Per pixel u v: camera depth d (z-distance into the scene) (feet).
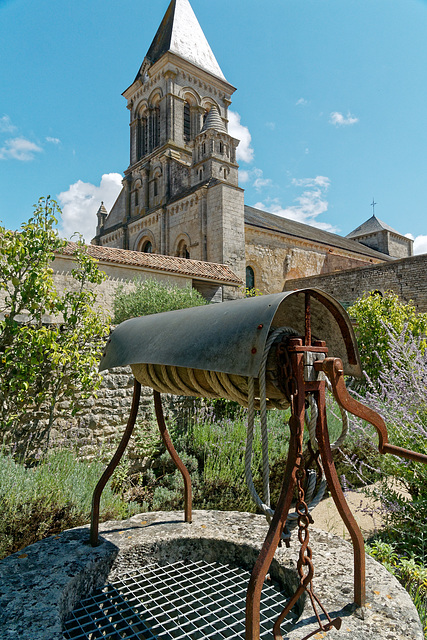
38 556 7.88
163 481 17.71
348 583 6.81
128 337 8.05
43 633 5.65
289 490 5.11
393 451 6.35
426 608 8.09
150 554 8.53
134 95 100.53
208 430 19.88
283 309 7.18
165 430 9.73
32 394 16.34
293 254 84.53
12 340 16.34
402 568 9.29
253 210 95.55
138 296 37.27
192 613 7.55
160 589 7.53
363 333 31.09
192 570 8.24
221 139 67.77
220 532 9.02
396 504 12.26
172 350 6.22
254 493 5.28
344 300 74.02
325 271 91.97
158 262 48.93
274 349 5.61
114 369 18.75
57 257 39.34
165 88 88.94
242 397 6.70
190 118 92.79
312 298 6.43
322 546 8.30
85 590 7.51
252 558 8.29
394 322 29.99
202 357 5.60
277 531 4.93
